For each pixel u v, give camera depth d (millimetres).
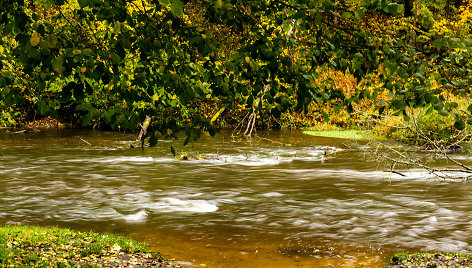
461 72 3645
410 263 7172
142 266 7027
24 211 10789
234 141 25656
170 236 9055
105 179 14734
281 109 3764
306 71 3703
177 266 7246
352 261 7594
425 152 19594
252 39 3928
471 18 35094
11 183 13891
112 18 3457
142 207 11297
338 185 13836
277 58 3695
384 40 3822
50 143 24016
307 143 24641
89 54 3213
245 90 3881
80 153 20438
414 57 3674
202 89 3869
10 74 3393
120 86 3553
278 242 8703
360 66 3793
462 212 10570
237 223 10000
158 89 3807
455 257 7359
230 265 7402
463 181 13977
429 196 12195
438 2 40719
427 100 3568
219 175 15570
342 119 31688
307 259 7719
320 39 3863
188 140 3574
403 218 10203
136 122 3506
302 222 10047
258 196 12492
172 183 14203
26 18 3211
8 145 22922
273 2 3826
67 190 13094
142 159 18906
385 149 21078
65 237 8133
